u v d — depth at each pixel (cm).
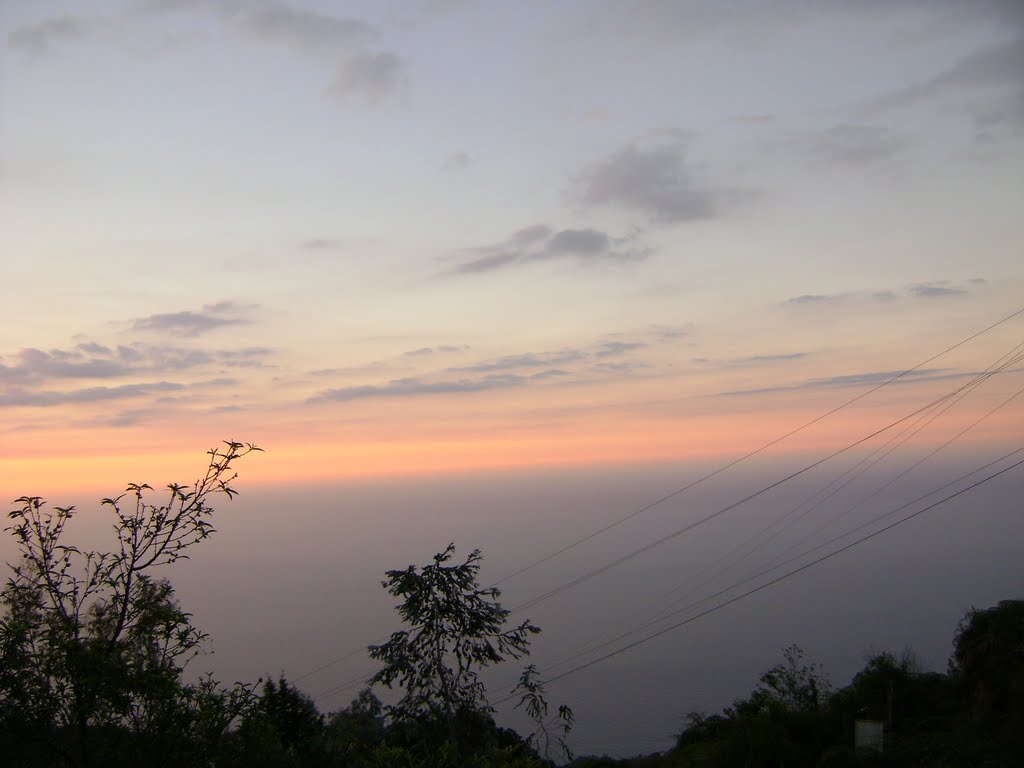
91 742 655
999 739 1468
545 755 1600
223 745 680
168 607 686
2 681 627
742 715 1986
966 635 1834
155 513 689
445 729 1569
